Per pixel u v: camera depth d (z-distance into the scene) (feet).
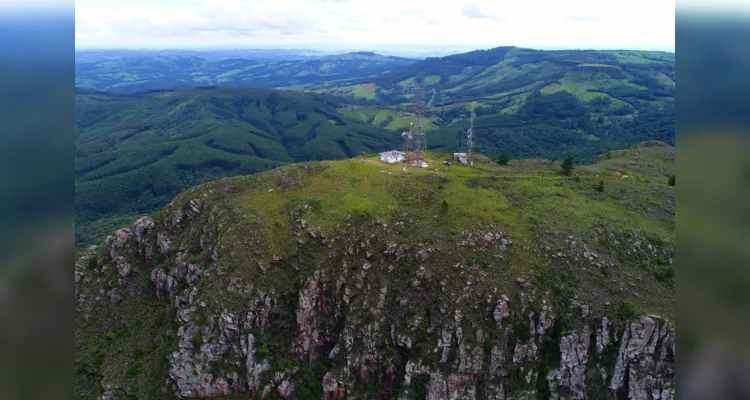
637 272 288.71
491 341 274.16
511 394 263.70
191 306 306.35
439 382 270.05
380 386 282.56
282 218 341.82
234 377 287.69
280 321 305.32
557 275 289.53
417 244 309.83
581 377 264.31
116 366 303.68
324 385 285.64
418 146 506.07
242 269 312.91
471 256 302.25
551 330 275.39
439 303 288.30
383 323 291.58
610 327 267.39
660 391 253.03
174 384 288.71
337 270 310.65
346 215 334.03
